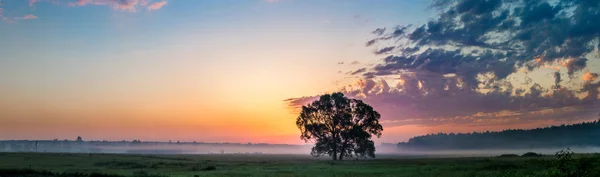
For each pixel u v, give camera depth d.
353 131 98.19
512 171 37.72
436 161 67.75
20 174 35.00
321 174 45.53
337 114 100.75
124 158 86.12
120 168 62.03
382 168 54.31
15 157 79.94
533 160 49.19
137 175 42.25
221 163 77.31
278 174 46.16
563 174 17.19
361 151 99.00
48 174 36.47
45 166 61.66
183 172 52.44
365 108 99.56
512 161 50.94
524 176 31.77
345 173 46.09
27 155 86.31
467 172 40.72
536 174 30.70
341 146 101.56
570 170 17.03
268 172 50.31
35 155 87.44
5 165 61.38
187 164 70.56
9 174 34.69
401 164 63.62
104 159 80.31
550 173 18.11
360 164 67.88
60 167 60.16
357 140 98.75
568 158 17.22
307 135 102.75
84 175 37.94
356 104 101.50
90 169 56.16
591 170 17.00
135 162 71.81
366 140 99.50
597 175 16.73
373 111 100.06
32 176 34.50
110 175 39.12
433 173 41.72
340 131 101.19
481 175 36.06
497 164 46.66
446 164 55.12
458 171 42.94
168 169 60.09
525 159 54.25
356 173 45.84
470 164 51.41
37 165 63.22
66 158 80.81
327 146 101.94
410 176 39.38
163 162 74.94
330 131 101.38
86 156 89.94
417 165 58.22
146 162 73.69
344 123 99.50
